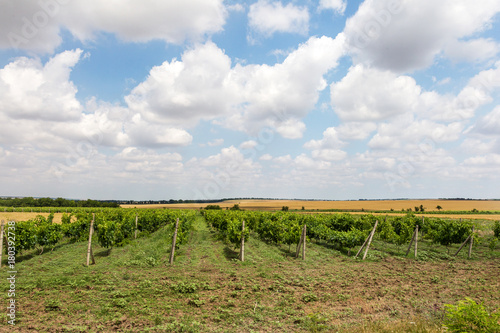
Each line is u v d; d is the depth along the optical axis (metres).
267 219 25.33
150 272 13.52
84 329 7.49
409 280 13.09
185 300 9.88
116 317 8.34
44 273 13.00
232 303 9.55
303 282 12.45
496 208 83.00
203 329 7.73
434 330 6.45
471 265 16.61
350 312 9.00
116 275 12.62
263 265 15.78
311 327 7.77
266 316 8.72
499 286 12.08
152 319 8.31
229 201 128.88
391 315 8.79
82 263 15.10
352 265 16.38
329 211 76.44
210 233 30.55
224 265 15.52
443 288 11.85
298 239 19.11
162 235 26.31
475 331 4.92
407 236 21.86
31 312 8.49
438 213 63.81
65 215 29.19
